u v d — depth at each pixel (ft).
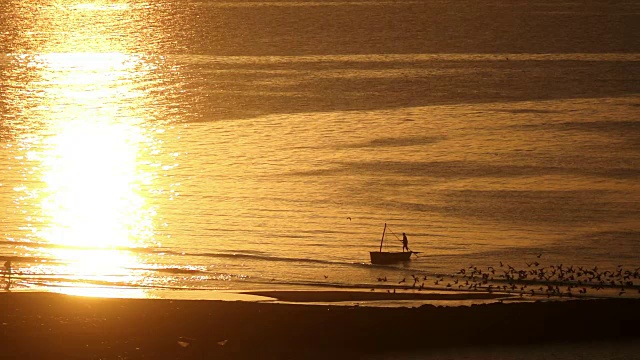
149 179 636.89
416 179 638.94
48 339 333.01
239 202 579.07
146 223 533.96
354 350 344.90
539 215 556.92
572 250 490.90
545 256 479.82
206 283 428.15
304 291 415.23
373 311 370.73
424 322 362.74
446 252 485.15
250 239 505.25
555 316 371.97
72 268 448.65
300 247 491.72
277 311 369.91
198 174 650.43
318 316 364.79
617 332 365.81
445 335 357.41
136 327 350.43
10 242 490.08
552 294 415.03
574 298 409.49
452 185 623.36
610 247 496.23
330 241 504.02
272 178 639.76
